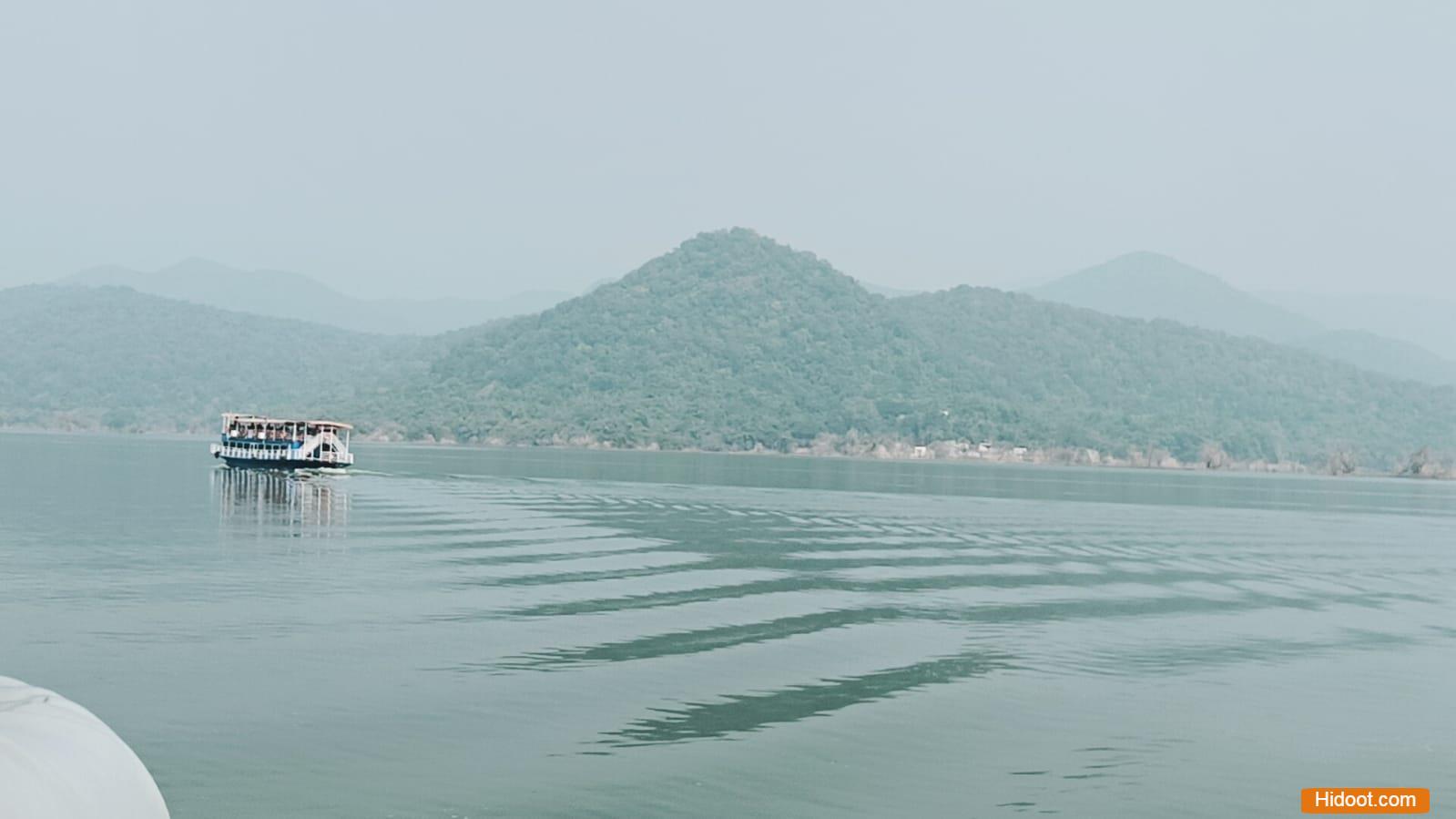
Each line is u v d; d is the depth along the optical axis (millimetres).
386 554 63062
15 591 48094
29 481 126062
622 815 23781
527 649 38000
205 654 36250
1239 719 32281
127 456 199750
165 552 62500
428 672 34469
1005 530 91875
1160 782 26891
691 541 74625
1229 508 140125
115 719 29234
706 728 29578
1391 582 64125
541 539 72688
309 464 146625
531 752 27375
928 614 47188
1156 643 42719
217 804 23891
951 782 26375
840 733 29547
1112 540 85750
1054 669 37656
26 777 11867
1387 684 36938
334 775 25594
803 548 72438
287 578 53125
